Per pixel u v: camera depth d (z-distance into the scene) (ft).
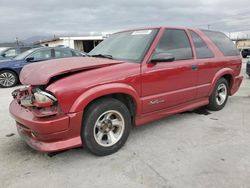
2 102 20.58
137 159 10.04
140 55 11.41
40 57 30.45
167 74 12.01
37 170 9.38
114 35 14.64
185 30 13.83
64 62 10.46
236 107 17.57
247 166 9.29
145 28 13.17
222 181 8.37
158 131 13.00
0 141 12.06
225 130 13.04
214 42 15.72
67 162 9.94
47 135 9.00
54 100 8.88
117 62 10.82
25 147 11.35
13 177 8.93
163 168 9.30
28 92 10.27
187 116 15.46
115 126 10.76
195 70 13.60
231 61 16.56
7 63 29.14
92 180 8.66
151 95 11.57
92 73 9.75
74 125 9.30
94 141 9.95
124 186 8.27
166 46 12.35
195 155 10.25
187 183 8.31
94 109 9.75
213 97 15.75
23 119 9.35
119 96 11.07
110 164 9.71
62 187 8.30
